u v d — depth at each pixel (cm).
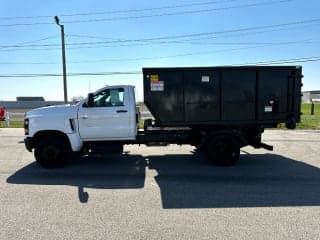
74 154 1088
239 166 1038
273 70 1045
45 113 1016
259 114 1052
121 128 1033
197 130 1074
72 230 541
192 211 633
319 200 699
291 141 1586
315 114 3603
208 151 1034
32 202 688
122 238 511
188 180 869
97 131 1027
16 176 917
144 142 1057
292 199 705
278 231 535
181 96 1037
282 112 1055
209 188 793
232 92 1043
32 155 1231
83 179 883
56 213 621
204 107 1041
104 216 605
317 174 932
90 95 1026
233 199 707
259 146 1077
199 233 529
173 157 1184
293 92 1051
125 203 682
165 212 627
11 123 2741
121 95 1037
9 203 680
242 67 1037
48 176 917
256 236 516
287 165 1051
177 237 514
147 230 541
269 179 877
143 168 1015
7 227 554
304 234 523
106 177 905
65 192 762
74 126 1019
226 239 506
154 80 1030
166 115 1039
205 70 1035
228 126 1064
